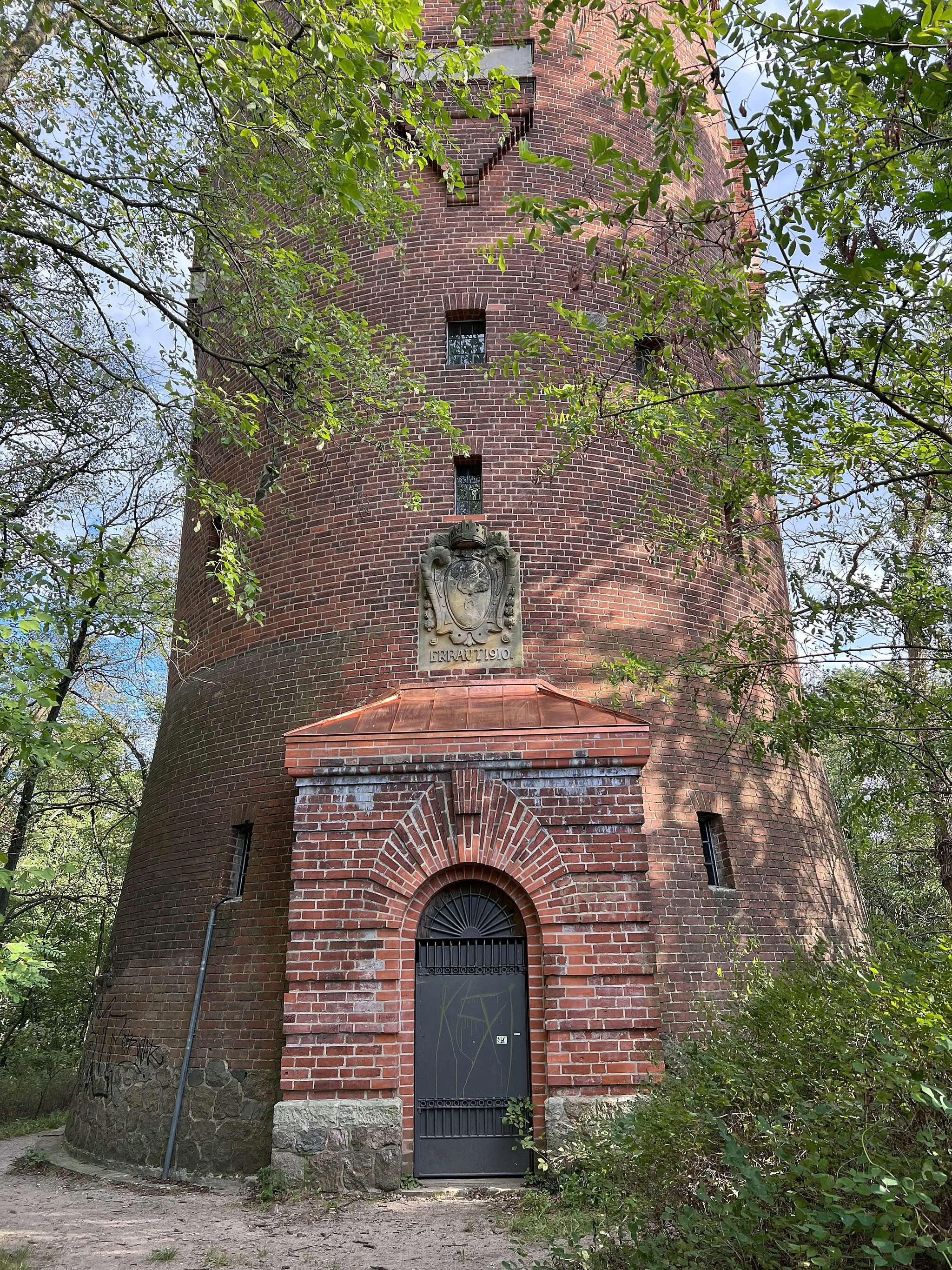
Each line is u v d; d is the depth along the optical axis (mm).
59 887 24188
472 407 12836
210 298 10680
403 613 12016
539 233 7246
